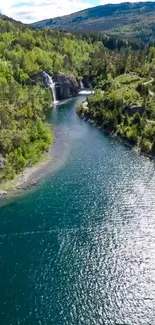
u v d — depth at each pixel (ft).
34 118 489.67
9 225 292.61
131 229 277.44
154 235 268.41
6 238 275.39
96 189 342.44
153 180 354.33
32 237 274.98
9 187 355.56
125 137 471.21
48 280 230.27
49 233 278.67
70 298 215.10
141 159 407.44
